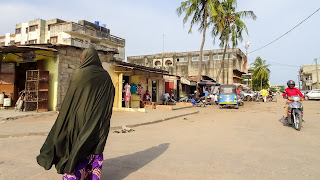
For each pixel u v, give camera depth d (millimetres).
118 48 36750
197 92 24469
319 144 5637
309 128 8203
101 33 33000
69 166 2395
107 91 2787
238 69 43781
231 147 5320
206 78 36031
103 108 2686
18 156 4539
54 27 30516
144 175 3463
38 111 12148
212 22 26547
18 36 37156
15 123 8859
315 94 30734
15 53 13617
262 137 6574
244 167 3842
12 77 13758
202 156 4535
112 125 8359
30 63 13938
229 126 8820
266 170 3688
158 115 12086
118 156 4523
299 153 4758
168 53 46188
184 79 26219
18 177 3389
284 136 6727
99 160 2709
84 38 31047
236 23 28312
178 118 11711
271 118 11266
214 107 19875
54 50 11969
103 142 2631
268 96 28625
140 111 13672
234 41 29125
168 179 3307
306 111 14875
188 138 6441
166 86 24062
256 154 4680
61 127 2531
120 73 14609
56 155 2531
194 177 3391
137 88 16609
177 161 4188
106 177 3359
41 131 7094
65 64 12891
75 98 2592
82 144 2414
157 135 6938
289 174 3500
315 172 3584
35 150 5031
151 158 4395
